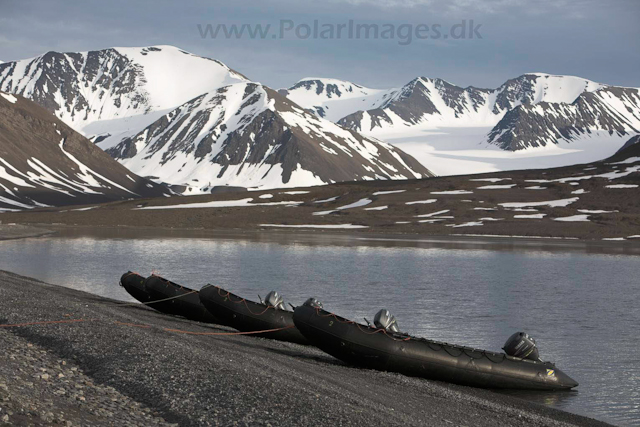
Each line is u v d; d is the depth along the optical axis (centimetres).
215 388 1602
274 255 8319
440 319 3734
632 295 4956
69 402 1363
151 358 1833
